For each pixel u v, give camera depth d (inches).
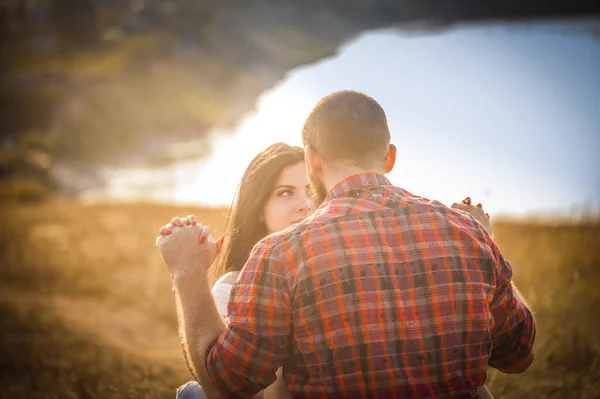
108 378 206.4
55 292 378.3
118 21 2837.1
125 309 344.8
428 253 86.2
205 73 2544.3
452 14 3668.8
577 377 177.5
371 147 90.7
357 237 86.1
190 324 92.7
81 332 285.1
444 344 84.8
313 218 88.8
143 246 508.7
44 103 2071.9
